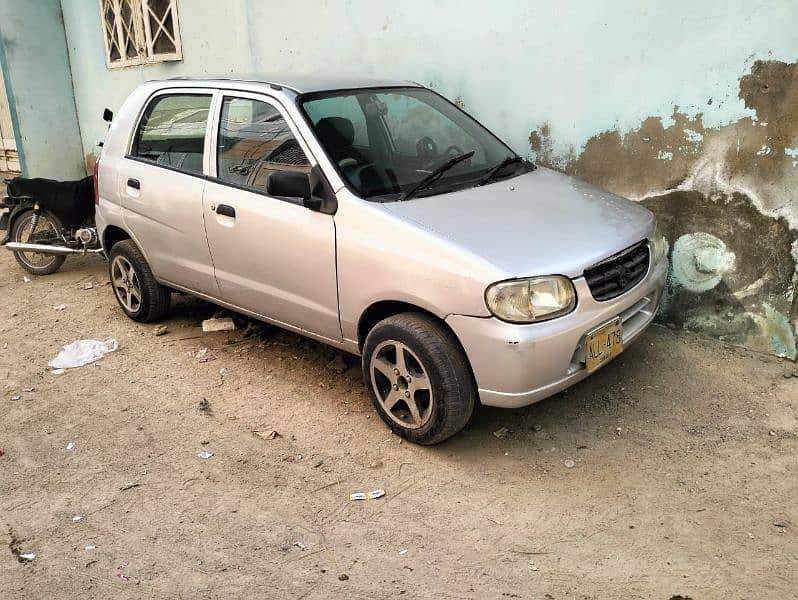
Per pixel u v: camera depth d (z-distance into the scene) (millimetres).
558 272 3172
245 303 4352
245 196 4082
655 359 4387
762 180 4203
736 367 4262
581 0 4711
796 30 3898
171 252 4715
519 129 5301
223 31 7410
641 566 2787
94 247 6262
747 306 4422
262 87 4156
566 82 4941
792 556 2805
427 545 2951
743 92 4168
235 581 2783
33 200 6312
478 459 3520
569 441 3631
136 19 8484
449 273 3199
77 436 3881
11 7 9336
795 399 3900
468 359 3287
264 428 3883
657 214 4715
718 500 3152
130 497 3334
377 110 4219
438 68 5676
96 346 4977
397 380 3582
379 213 3475
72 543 3029
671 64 4418
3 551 2994
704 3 4195
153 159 4797
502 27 5172
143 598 2711
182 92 4664
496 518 3096
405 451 3611
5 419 4086
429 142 4223
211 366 4648
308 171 3805
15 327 5477
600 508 3131
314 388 4293
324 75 4535
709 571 2744
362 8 6055
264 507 3230
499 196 3762
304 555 2918
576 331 3213
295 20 6656
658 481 3299
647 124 4617
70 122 10172
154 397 4273
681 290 4691
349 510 3189
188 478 3465
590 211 3715
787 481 3256
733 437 3605
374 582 2754
